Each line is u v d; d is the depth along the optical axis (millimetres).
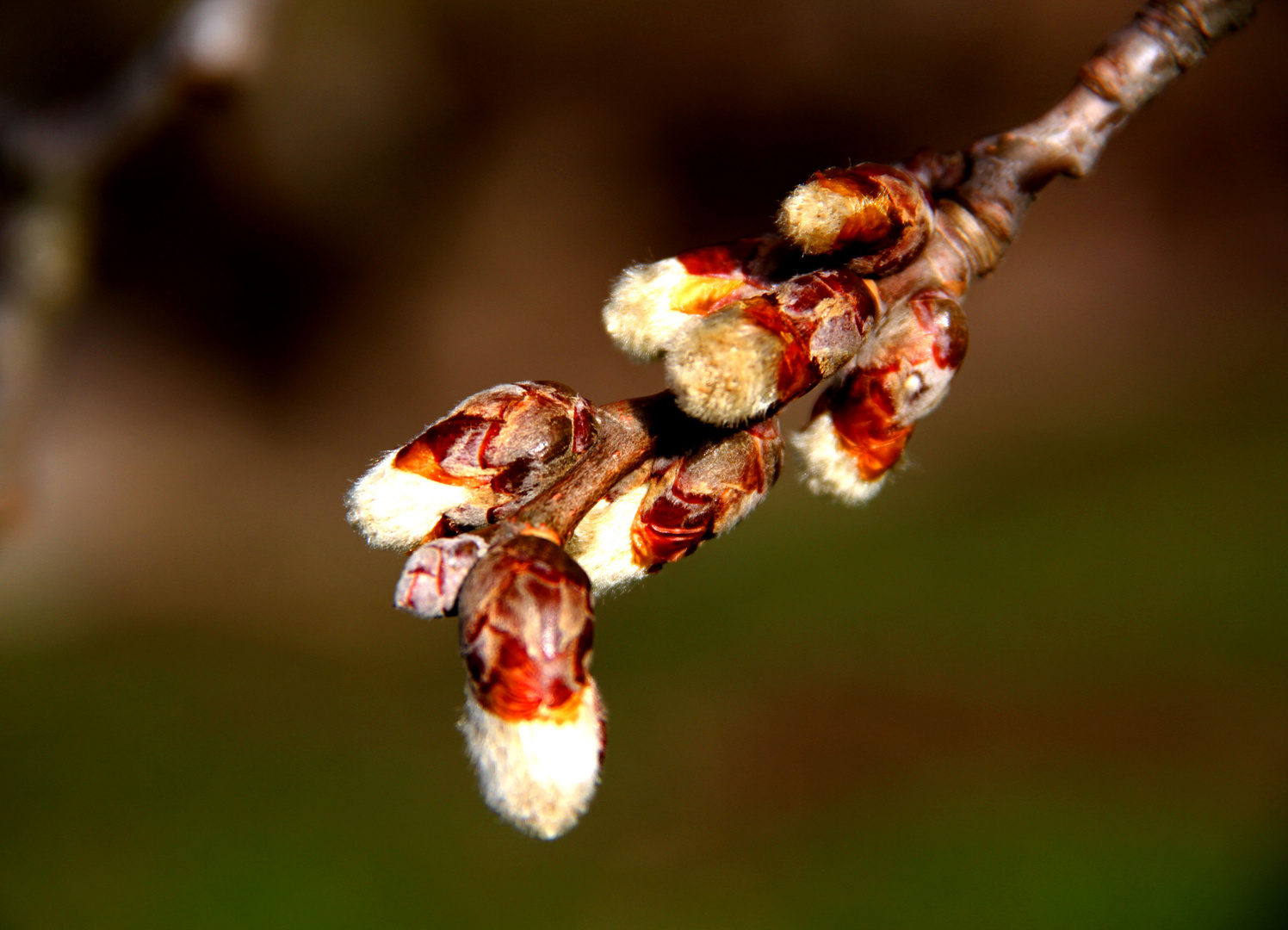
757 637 437
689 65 838
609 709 407
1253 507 448
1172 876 290
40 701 447
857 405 171
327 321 845
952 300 172
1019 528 479
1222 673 356
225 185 802
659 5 816
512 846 343
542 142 854
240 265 825
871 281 171
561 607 160
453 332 856
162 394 796
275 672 484
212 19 232
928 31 822
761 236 172
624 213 864
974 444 616
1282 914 271
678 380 163
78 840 343
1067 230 800
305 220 828
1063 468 541
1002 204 177
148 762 383
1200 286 763
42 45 758
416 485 166
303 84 793
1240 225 788
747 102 844
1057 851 304
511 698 159
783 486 563
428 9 800
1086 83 179
